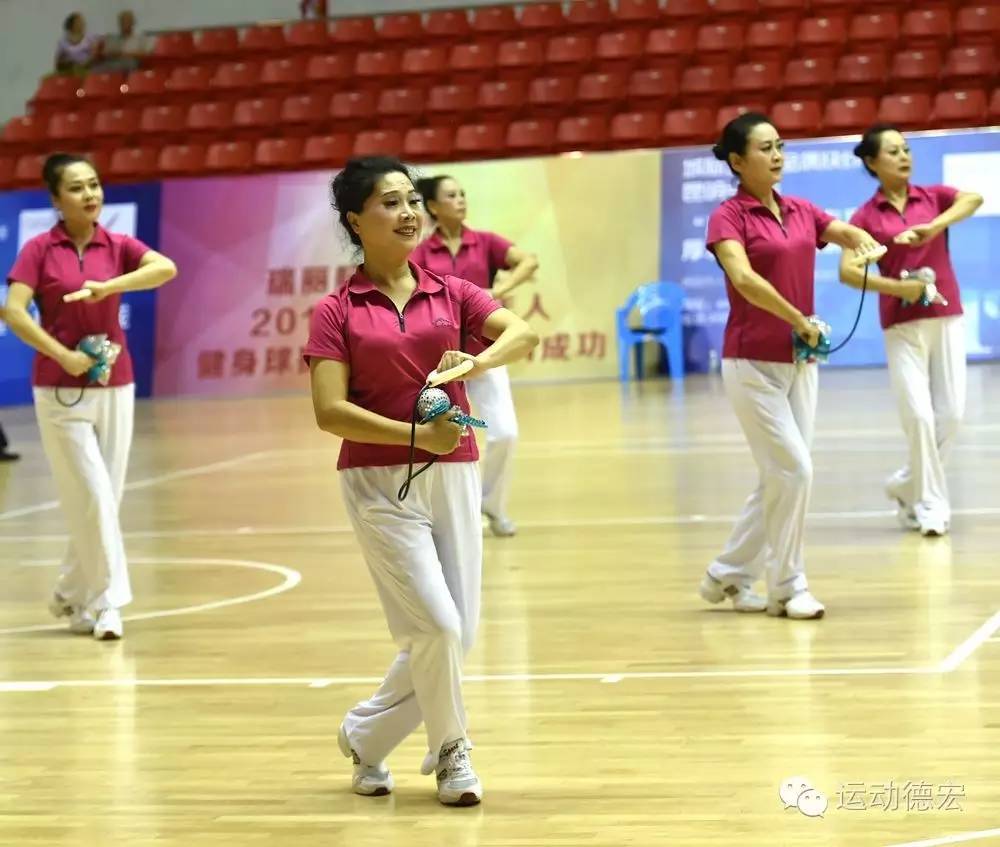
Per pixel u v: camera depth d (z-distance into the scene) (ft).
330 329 15.39
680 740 17.39
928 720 17.61
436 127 69.92
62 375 24.59
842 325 59.31
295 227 63.87
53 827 15.48
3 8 82.79
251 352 64.18
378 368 15.39
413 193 15.58
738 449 42.68
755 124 23.26
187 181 64.85
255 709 19.89
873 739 16.98
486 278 32.12
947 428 29.86
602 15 72.59
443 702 15.47
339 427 15.14
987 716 17.67
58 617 26.30
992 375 54.19
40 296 24.79
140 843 14.87
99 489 24.66
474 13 74.95
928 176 57.47
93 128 73.31
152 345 64.75
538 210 61.77
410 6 79.10
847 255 24.79
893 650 21.06
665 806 15.15
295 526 34.94
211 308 64.44
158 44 77.82
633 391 57.57
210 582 29.07
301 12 79.15
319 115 71.15
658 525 32.50
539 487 38.52
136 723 19.49
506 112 69.26
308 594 27.40
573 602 25.55
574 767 16.62
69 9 82.28
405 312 15.56
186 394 64.44
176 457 47.75
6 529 36.52
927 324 29.53
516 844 14.33
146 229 65.00
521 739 17.81
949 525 30.53
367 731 16.03
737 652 21.48
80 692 21.29
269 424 54.80
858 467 38.32
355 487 15.57
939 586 25.11
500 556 30.07
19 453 51.19
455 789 15.56
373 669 21.75
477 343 16.31
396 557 15.30
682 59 69.77
